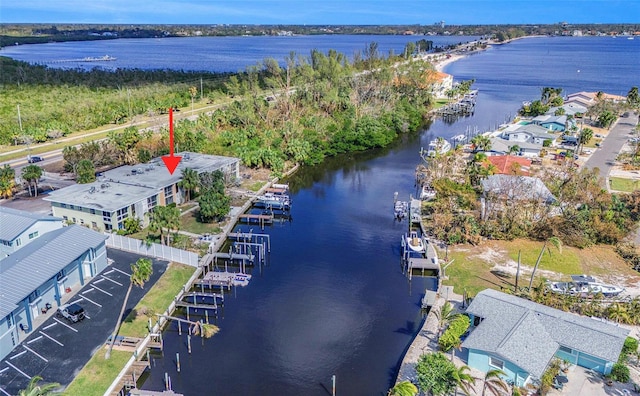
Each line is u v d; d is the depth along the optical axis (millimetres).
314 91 143750
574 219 68062
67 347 45031
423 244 66750
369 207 83750
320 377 44094
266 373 44469
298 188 94000
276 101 137750
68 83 181500
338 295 57188
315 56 173875
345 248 68875
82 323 48625
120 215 67188
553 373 40062
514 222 69438
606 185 87500
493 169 87188
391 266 63781
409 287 58781
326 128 121750
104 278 56875
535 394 39188
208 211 71062
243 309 54250
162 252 61938
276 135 113875
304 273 62000
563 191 76750
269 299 56219
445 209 75000
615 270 60094
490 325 44312
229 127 122500
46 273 49406
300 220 78438
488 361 41719
